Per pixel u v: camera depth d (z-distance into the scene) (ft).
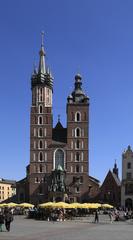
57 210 449.48
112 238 212.64
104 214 580.71
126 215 431.43
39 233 244.01
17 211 579.07
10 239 203.21
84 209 538.47
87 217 488.85
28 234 235.81
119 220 417.49
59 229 280.72
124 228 298.56
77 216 488.02
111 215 394.11
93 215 551.59
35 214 447.42
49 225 328.49
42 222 377.09
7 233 243.40
